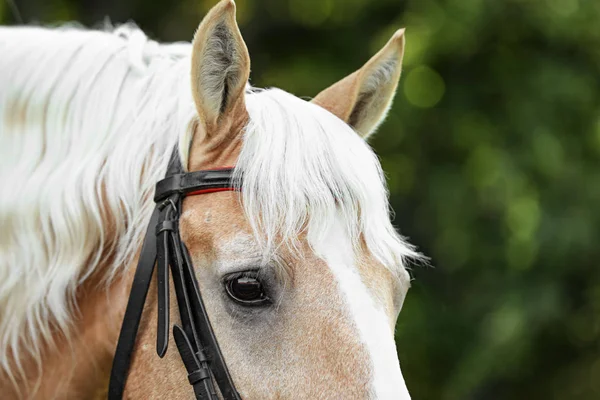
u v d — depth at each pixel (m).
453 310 14.08
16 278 4.75
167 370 4.45
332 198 4.23
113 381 4.62
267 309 4.20
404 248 4.44
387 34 13.83
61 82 4.95
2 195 4.80
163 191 4.59
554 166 13.18
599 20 13.49
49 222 4.76
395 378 3.97
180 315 4.41
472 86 14.09
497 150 13.37
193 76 4.41
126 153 4.80
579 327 14.26
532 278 13.48
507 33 13.79
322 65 14.62
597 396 14.55
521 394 14.91
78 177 4.78
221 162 4.52
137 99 4.96
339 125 4.53
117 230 4.78
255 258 4.19
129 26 5.57
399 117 13.98
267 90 4.88
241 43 4.41
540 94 13.59
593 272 13.58
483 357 13.10
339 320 4.08
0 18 13.10
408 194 14.12
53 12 14.69
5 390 4.89
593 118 13.76
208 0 14.99
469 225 13.52
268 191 4.21
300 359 4.10
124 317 4.61
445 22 13.48
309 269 4.16
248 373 4.19
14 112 4.92
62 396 4.88
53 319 4.82
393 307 4.43
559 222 13.09
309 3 14.95
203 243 4.36
